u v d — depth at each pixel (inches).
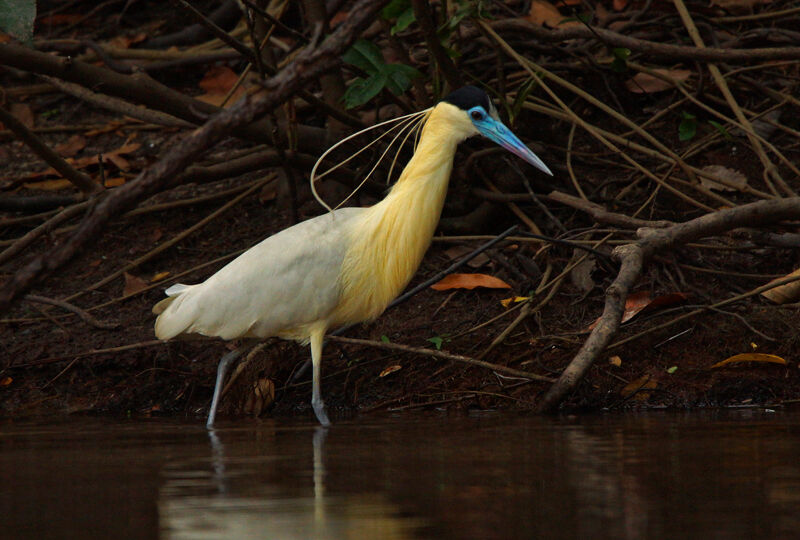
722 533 161.2
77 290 479.2
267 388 381.4
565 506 181.6
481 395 375.6
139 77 425.4
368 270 361.7
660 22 565.9
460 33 502.6
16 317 458.3
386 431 299.3
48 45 596.7
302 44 416.5
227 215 526.9
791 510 176.9
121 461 242.1
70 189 551.5
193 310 356.2
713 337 394.9
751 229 415.2
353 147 480.1
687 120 517.0
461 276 445.4
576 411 355.9
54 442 284.5
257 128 445.7
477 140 497.7
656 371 379.9
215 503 187.9
